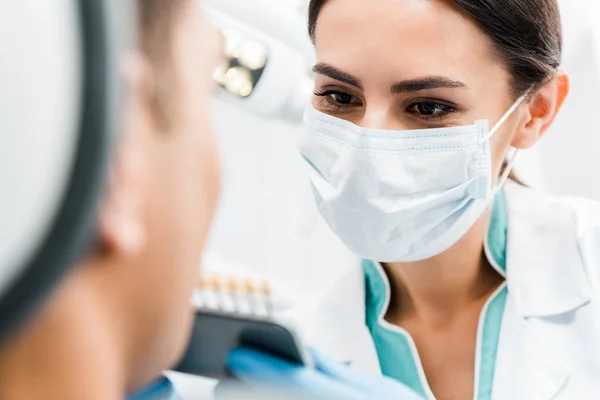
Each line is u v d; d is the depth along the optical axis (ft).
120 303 1.21
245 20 4.73
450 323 3.91
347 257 6.21
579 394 3.45
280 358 1.89
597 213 4.08
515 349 3.63
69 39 0.88
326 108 3.78
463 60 3.42
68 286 1.08
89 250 1.07
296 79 4.94
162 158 1.23
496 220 4.04
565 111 5.51
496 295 3.86
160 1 1.24
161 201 1.23
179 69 1.28
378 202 3.56
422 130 3.49
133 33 1.05
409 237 3.64
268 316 1.87
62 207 0.87
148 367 1.35
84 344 1.13
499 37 3.45
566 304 3.68
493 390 3.56
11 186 0.86
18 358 1.09
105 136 0.89
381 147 3.51
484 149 3.55
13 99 0.86
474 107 3.52
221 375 1.89
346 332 3.94
